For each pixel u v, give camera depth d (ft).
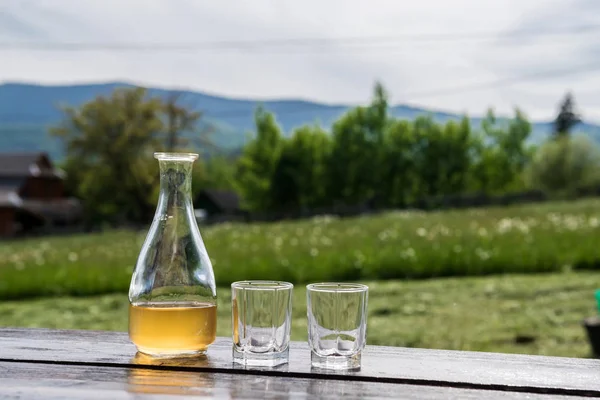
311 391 4.11
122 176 162.20
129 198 166.09
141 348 4.87
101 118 161.27
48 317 24.90
